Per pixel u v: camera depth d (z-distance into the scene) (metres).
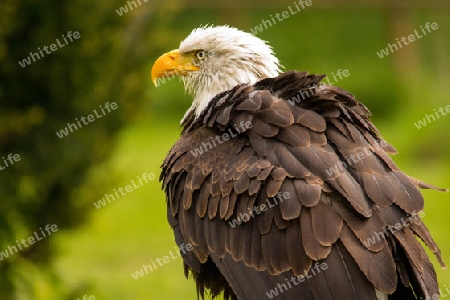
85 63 13.92
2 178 13.72
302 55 36.34
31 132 13.80
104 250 20.30
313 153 8.47
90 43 13.88
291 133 8.66
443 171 26.45
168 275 18.03
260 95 9.08
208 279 9.67
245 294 8.41
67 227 14.80
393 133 30.33
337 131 8.77
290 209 8.15
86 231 15.52
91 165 14.45
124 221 22.78
